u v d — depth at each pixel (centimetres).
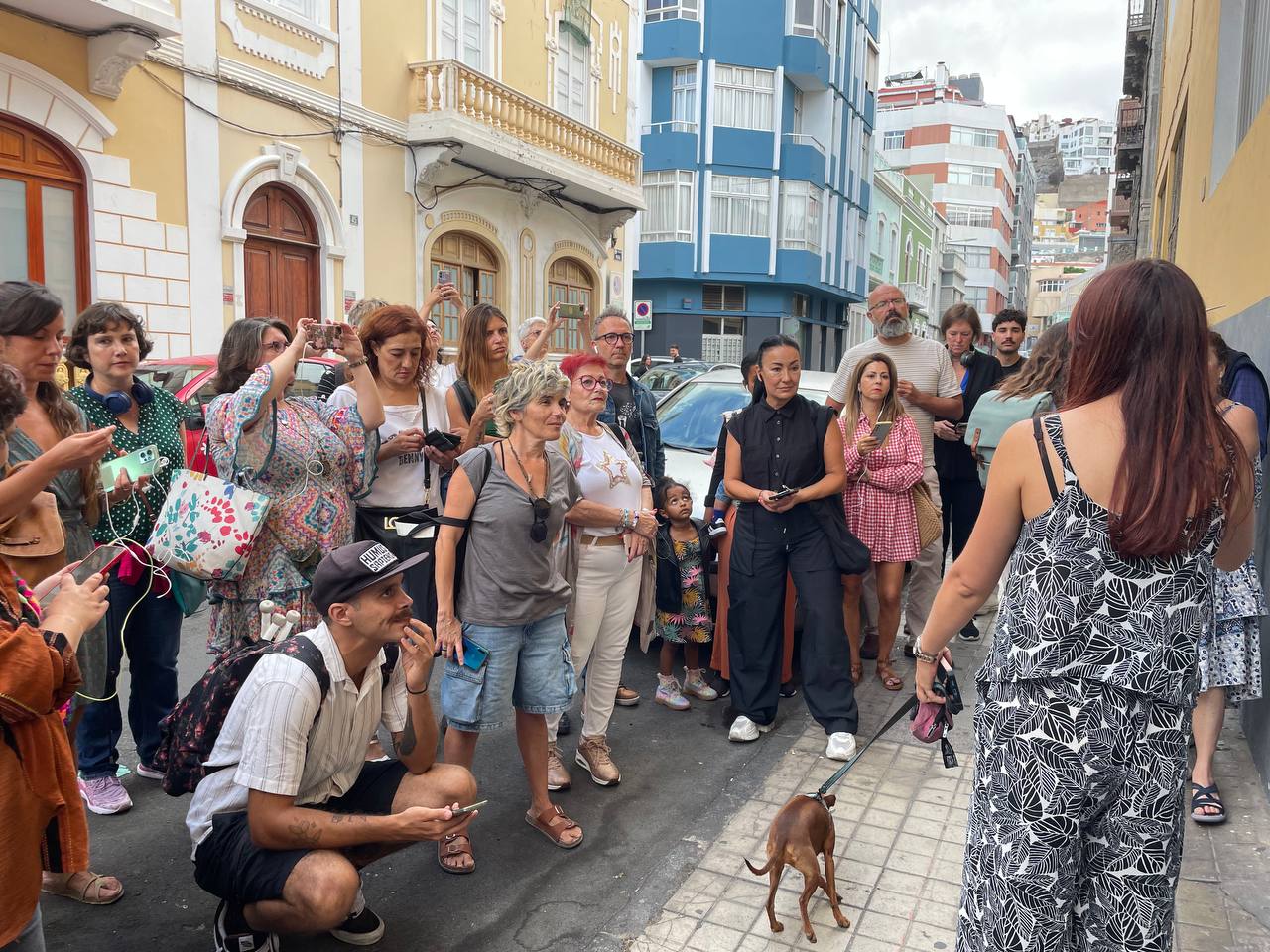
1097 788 179
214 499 323
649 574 445
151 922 291
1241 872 308
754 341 2998
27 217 901
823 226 3064
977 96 8438
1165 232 1484
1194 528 174
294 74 1164
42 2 854
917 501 502
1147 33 2494
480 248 1551
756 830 347
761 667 439
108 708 354
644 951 276
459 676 322
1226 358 365
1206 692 346
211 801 255
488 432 432
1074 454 179
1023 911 185
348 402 376
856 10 3212
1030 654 182
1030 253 9819
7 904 188
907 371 545
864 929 284
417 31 1352
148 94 991
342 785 274
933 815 353
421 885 316
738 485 430
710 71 2795
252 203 1140
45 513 280
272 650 259
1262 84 559
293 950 278
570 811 369
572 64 1719
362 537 398
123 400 354
